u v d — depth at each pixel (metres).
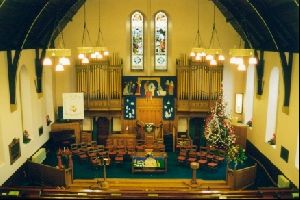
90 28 23.28
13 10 14.00
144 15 23.70
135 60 24.23
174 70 23.80
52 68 23.06
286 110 16.36
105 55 21.59
